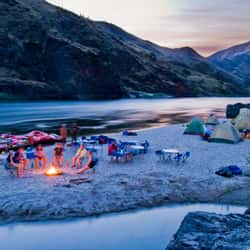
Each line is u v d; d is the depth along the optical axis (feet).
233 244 23.27
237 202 48.42
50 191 48.67
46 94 414.21
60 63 462.60
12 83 389.19
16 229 38.17
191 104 377.30
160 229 39.11
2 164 65.51
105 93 485.15
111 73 499.92
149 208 45.37
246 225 26.94
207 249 22.68
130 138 106.83
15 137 93.50
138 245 35.12
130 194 49.24
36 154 62.85
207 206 46.85
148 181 55.52
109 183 53.52
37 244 34.91
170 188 52.75
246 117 128.98
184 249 22.91
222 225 26.86
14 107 289.12
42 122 171.22
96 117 201.77
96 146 82.07
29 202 44.39
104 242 35.53
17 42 463.01
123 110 264.52
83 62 470.80
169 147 90.22
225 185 55.11
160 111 258.98
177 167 66.28
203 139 104.27
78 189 49.96
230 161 73.20
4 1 572.51
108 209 44.11
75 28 654.53
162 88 654.53
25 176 56.59
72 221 40.45
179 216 43.21
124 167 65.05
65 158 74.23
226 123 101.55
